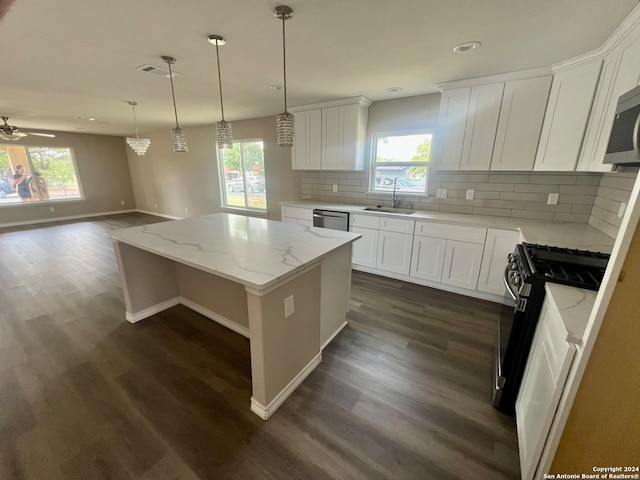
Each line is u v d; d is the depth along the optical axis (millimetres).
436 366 2055
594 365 913
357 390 1835
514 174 3031
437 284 3324
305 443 1478
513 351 1587
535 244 2031
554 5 1529
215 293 2566
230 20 1702
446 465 1372
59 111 4430
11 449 1434
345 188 4359
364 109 3770
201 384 1883
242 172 5879
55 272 3818
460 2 1511
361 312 2809
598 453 989
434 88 3148
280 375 1696
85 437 1499
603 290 850
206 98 3627
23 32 1808
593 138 2115
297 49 2121
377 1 1506
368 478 1311
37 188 7012
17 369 2012
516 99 2631
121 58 2270
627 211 794
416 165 3723
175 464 1367
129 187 8594
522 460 1325
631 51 1685
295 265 1615
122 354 2182
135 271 2557
